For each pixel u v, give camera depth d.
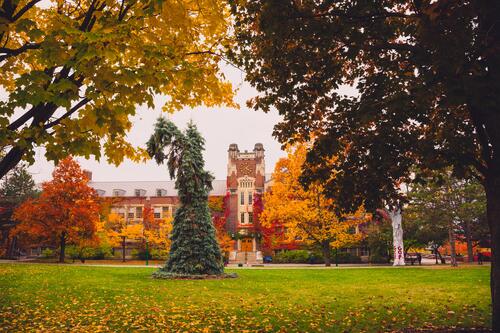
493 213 6.74
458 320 8.76
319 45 7.26
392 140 7.82
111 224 50.06
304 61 7.58
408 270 25.06
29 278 17.39
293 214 33.50
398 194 8.71
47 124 5.17
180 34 5.94
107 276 19.84
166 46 5.20
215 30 6.45
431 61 6.00
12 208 46.53
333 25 6.79
